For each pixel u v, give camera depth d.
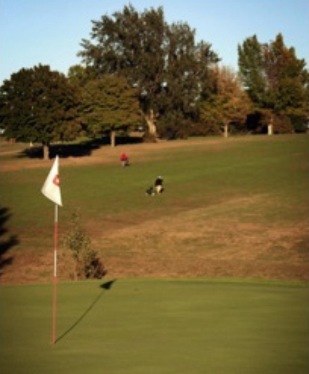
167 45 138.88
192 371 12.17
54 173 15.76
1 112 108.44
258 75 156.12
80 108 129.00
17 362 12.88
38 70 109.12
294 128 157.00
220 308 18.92
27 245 47.38
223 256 42.66
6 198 69.12
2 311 18.69
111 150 120.62
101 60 140.12
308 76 155.75
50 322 17.03
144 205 63.28
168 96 139.25
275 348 13.95
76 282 25.36
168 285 24.27
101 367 12.48
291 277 36.03
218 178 78.62
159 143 131.25
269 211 57.44
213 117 148.62
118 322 16.97
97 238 49.41
